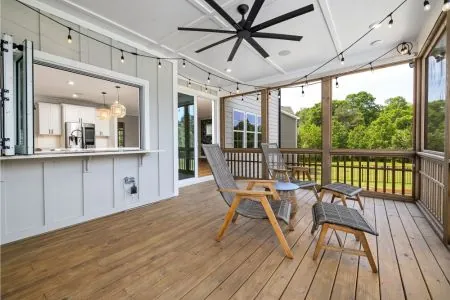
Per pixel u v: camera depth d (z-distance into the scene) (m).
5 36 2.11
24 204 2.48
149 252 2.11
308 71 4.63
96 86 4.71
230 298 1.49
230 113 6.63
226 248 2.18
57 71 3.55
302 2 2.59
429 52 3.13
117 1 2.58
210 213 3.27
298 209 3.37
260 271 1.79
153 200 3.90
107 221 2.99
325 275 1.72
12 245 2.29
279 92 5.51
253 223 2.84
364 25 3.07
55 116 5.95
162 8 2.72
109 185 3.30
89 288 1.60
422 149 3.41
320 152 4.58
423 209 3.11
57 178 2.75
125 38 3.41
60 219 2.77
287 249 1.99
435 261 1.90
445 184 2.18
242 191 2.20
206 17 2.90
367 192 4.06
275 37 2.55
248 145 7.27
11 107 2.15
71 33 2.82
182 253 2.09
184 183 5.40
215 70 4.83
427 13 2.79
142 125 3.74
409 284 1.60
